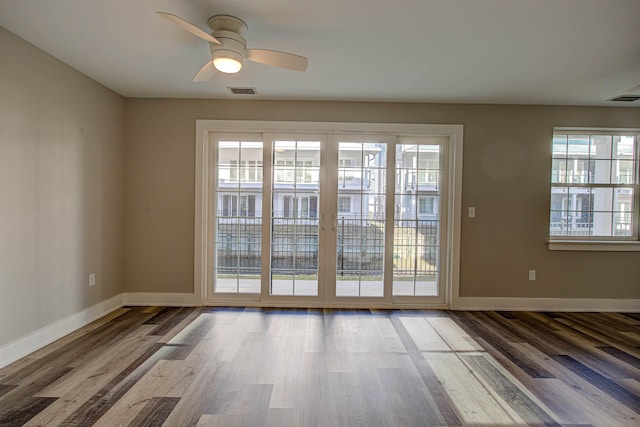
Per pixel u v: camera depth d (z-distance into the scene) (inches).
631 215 156.4
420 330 126.2
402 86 130.4
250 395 81.5
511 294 153.2
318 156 152.8
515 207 151.9
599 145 156.7
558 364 100.1
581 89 131.7
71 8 81.1
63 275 114.9
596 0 75.1
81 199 123.0
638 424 72.9
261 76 121.8
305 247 153.9
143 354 102.4
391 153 152.3
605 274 153.7
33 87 101.2
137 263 150.8
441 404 79.4
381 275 154.3
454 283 151.5
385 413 75.7
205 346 108.7
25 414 72.7
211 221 154.2
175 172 149.6
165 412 74.3
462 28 88.2
